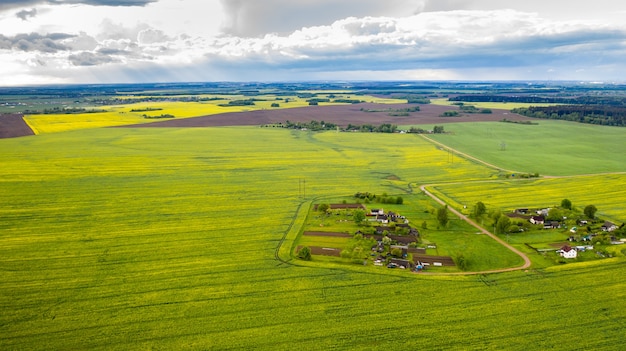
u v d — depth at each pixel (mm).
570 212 126438
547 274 88875
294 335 68188
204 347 65375
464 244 106000
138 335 68062
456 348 65188
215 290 82062
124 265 92750
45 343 65938
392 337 67688
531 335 68250
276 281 85688
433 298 79312
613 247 101750
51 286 83250
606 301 78000
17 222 118312
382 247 103500
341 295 80312
